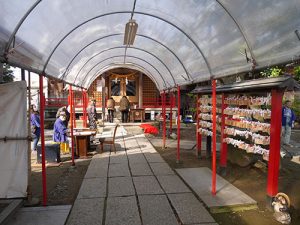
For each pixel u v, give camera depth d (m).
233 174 6.10
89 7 4.05
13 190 4.31
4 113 4.25
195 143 10.12
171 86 8.62
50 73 5.09
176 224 3.69
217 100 6.47
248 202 4.32
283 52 3.00
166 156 8.01
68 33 4.60
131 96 19.00
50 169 6.65
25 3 2.85
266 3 2.82
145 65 10.16
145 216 3.92
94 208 4.20
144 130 12.73
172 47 6.06
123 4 4.27
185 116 17.73
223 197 4.56
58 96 19.30
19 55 3.40
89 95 18.30
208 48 4.64
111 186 5.23
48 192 5.00
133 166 6.79
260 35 3.27
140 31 5.82
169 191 4.96
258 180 5.65
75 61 6.70
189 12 4.11
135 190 5.00
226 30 3.85
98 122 15.50
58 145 7.23
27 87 4.56
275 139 4.16
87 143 8.35
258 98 4.63
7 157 4.28
